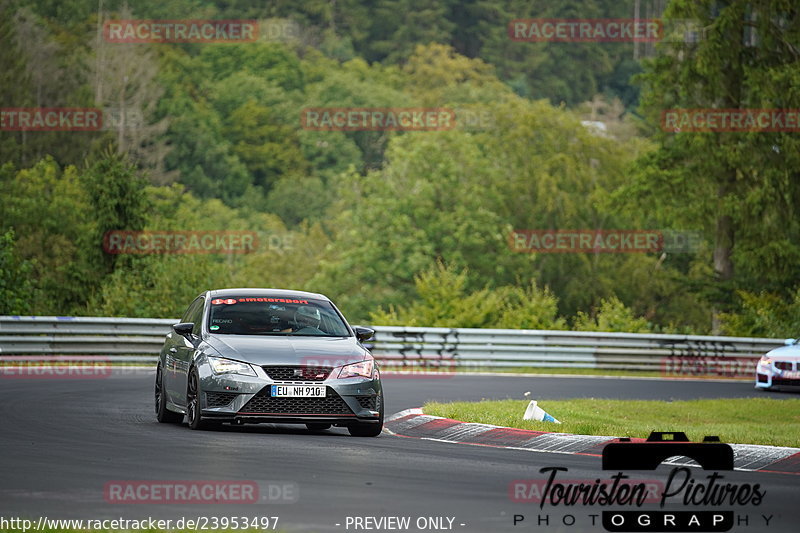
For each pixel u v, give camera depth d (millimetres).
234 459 42719
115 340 103188
